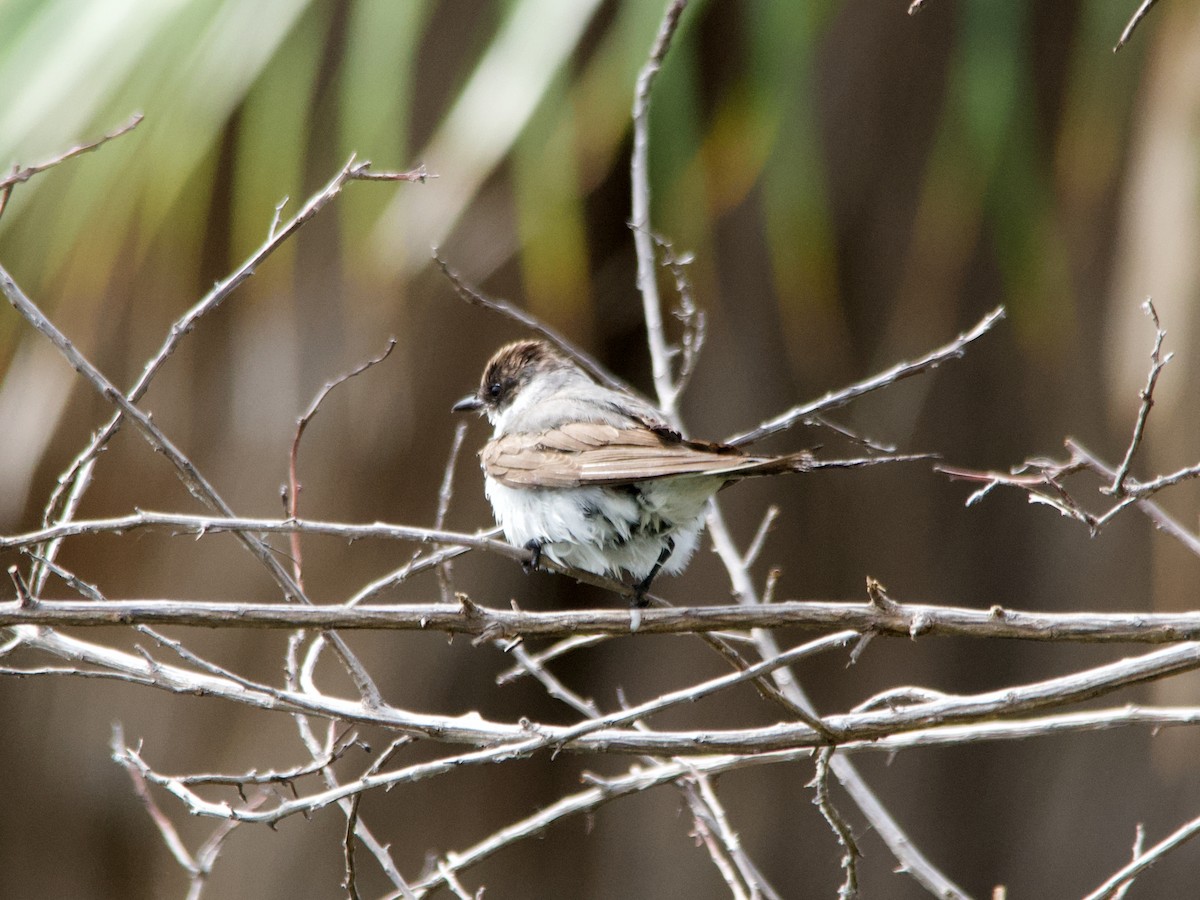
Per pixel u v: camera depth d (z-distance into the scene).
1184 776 16.30
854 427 15.83
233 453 15.33
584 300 14.24
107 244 10.08
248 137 10.20
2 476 12.00
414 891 7.02
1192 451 9.11
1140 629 6.11
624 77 9.95
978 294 15.39
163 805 16.25
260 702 6.28
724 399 15.69
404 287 12.23
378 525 6.14
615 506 7.62
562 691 7.18
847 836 6.25
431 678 16.03
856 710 6.82
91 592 6.15
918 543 16.20
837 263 14.92
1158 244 9.20
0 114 9.73
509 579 15.99
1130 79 10.57
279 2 9.83
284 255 11.77
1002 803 17.00
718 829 7.42
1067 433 15.68
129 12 9.80
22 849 16.62
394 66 9.77
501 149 9.15
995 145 10.28
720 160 11.09
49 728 16.64
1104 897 6.47
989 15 10.14
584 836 16.77
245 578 15.37
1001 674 16.45
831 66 14.03
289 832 15.91
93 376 6.25
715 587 16.08
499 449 8.00
